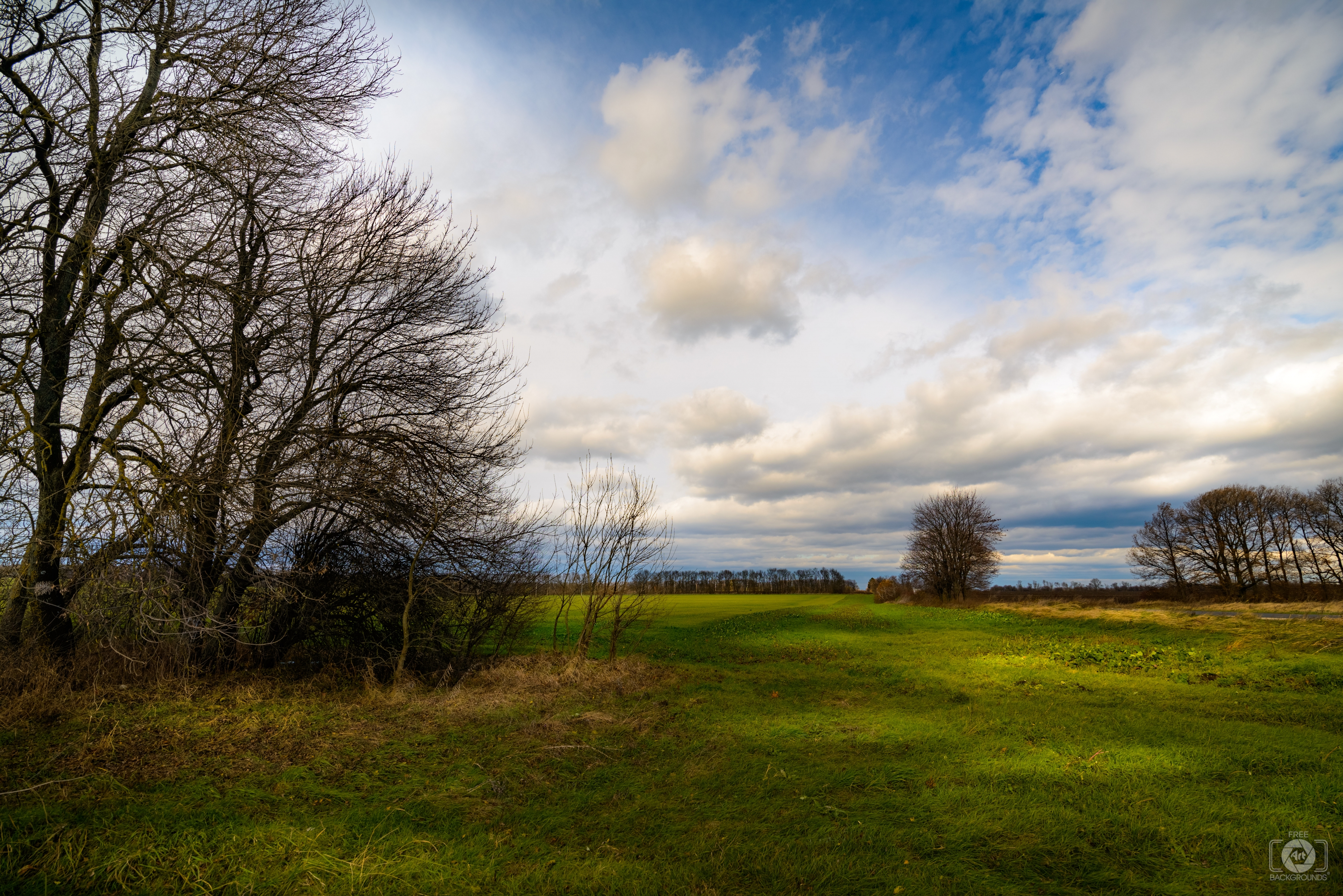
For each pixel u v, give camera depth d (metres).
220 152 10.55
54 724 7.46
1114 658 15.30
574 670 12.65
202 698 9.22
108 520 8.86
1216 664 13.48
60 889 4.05
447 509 11.87
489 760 7.18
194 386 10.28
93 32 9.99
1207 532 52.78
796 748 7.74
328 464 11.16
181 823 5.03
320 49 11.22
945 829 5.14
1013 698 10.91
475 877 4.40
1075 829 5.03
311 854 4.62
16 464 8.91
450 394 12.95
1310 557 48.75
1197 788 5.84
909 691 11.98
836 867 4.51
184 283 9.66
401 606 12.32
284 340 11.27
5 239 9.29
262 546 10.80
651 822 5.50
